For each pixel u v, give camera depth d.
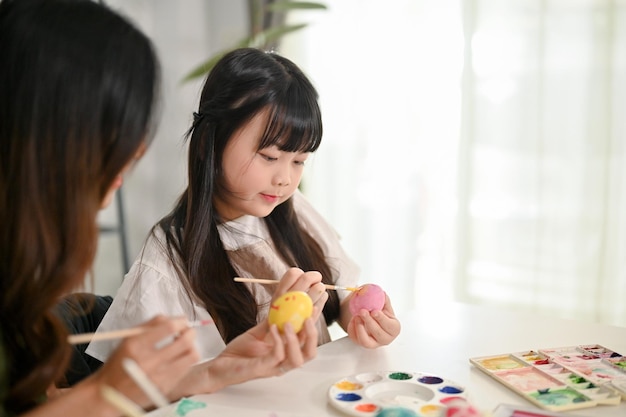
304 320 0.86
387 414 0.69
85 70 0.66
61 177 0.66
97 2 0.72
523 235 2.27
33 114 0.65
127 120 0.69
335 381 0.88
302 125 1.05
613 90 2.07
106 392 0.59
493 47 2.24
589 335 1.08
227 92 1.05
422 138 2.46
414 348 1.02
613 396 0.79
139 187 2.85
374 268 2.60
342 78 2.58
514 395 0.82
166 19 2.79
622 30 2.04
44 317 0.74
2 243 0.67
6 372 0.71
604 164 2.11
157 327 0.66
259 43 2.25
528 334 1.08
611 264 2.13
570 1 2.11
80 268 0.69
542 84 2.17
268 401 0.81
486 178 2.31
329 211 2.66
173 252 1.11
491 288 2.35
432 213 2.48
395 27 2.46
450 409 0.70
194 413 0.77
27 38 0.65
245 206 1.11
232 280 1.14
